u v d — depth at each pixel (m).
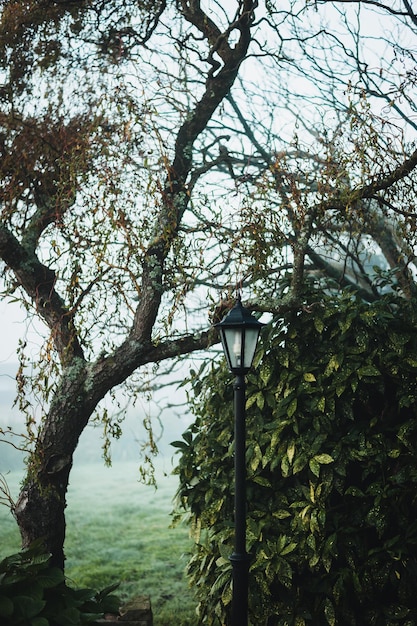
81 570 11.44
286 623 5.00
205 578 5.49
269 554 5.09
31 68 5.97
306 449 5.18
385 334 5.40
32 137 5.65
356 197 5.14
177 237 5.29
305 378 5.30
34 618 3.25
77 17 6.08
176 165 5.94
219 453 5.61
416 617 4.96
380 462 5.12
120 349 5.57
